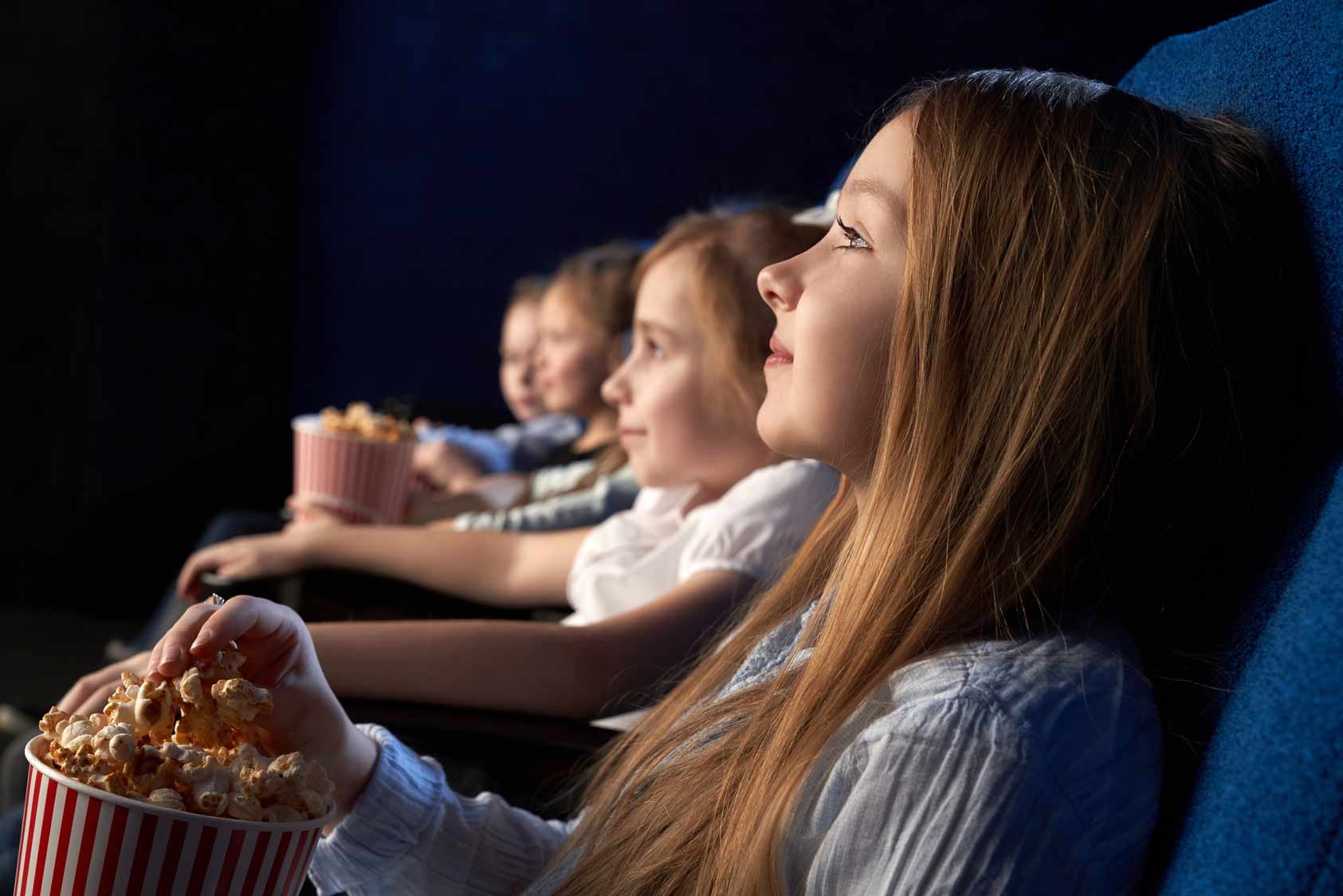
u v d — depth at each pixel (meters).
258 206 3.59
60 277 3.14
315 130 3.71
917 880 0.50
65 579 3.21
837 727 0.57
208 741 0.51
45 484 3.18
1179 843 0.49
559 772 0.85
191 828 0.45
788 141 3.81
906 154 0.64
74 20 3.06
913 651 0.58
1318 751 0.40
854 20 3.74
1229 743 0.48
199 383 3.50
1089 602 0.61
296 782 0.49
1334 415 0.59
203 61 3.37
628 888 0.62
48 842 0.47
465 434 2.51
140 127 3.25
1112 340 0.58
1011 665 0.55
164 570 3.27
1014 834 0.50
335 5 3.66
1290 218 0.62
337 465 1.47
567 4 3.79
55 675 2.64
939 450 0.60
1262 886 0.40
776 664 0.74
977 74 0.67
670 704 0.79
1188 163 0.62
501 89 3.81
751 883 0.56
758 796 0.58
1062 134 0.61
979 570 0.58
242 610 0.56
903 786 0.52
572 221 3.87
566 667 0.95
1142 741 0.54
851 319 0.63
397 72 3.76
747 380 1.16
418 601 1.28
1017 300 0.59
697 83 3.81
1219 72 0.74
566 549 1.29
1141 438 0.59
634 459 1.23
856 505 0.77
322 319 3.80
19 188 3.07
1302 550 0.56
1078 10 3.63
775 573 1.00
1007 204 0.60
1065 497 0.58
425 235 3.84
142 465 3.35
